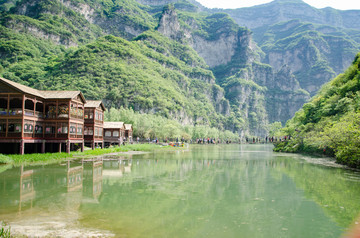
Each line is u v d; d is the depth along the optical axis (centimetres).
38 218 1325
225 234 1167
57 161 3669
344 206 1617
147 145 8338
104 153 5269
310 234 1176
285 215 1444
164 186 2147
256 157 5069
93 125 5553
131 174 2727
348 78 7369
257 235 1159
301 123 7875
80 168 3042
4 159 3366
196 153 6156
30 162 3475
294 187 2166
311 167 3466
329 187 2167
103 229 1193
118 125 7319
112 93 19812
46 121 4438
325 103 6919
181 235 1144
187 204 1631
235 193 1941
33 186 2050
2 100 4503
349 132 3572
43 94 4559
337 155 3881
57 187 2030
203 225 1274
